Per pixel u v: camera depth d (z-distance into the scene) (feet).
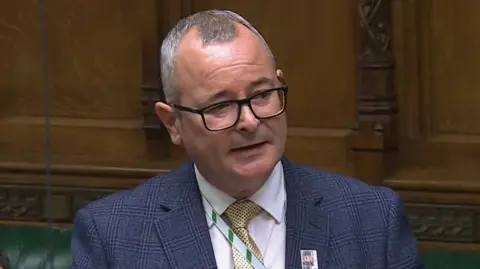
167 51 13.96
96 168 27.89
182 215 15.20
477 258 22.95
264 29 26.86
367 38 25.72
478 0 25.50
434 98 26.25
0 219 28.66
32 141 28.68
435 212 25.93
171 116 14.37
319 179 15.83
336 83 26.63
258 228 14.96
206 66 13.32
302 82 26.91
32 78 28.58
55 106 28.58
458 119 26.20
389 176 26.27
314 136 26.89
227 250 14.92
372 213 15.24
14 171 28.55
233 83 13.23
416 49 26.07
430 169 26.23
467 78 25.95
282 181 15.40
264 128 13.46
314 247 14.73
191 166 16.05
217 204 14.93
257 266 14.51
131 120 28.14
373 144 25.93
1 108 28.91
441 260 23.15
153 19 27.35
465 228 25.76
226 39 13.46
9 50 28.58
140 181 27.61
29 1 28.27
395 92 26.25
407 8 25.93
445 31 25.89
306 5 26.53
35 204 28.50
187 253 14.80
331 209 15.23
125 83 27.99
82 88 28.32
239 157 13.56
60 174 28.30
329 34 26.48
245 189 14.40
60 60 28.35
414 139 26.43
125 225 15.24
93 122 28.40
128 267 14.83
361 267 14.64
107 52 27.96
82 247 15.35
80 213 15.69
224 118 13.35
